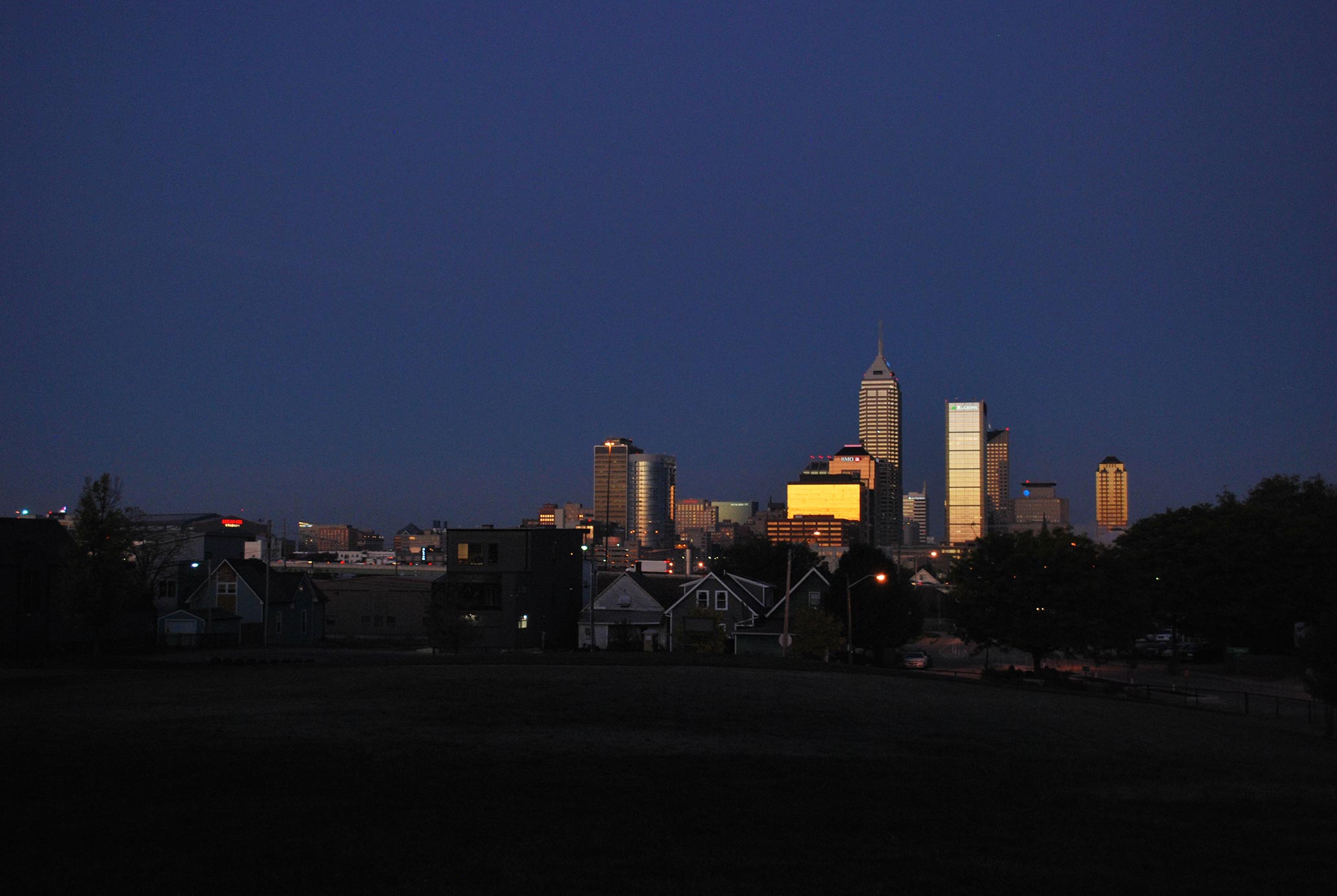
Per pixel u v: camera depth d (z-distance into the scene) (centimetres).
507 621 8775
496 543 8900
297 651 7294
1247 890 1586
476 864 1500
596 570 10788
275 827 1648
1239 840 1930
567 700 3347
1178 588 8694
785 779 2233
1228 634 9025
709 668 4881
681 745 2606
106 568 5872
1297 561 8362
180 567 9188
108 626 6288
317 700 3189
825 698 3803
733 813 1898
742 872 1533
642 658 5447
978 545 7106
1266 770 2912
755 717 3200
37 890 1316
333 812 1756
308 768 2094
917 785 2269
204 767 2075
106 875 1383
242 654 6588
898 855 1673
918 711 3650
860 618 7900
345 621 10656
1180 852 1816
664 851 1630
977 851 1738
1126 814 2112
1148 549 9388
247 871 1426
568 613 9856
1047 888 1537
